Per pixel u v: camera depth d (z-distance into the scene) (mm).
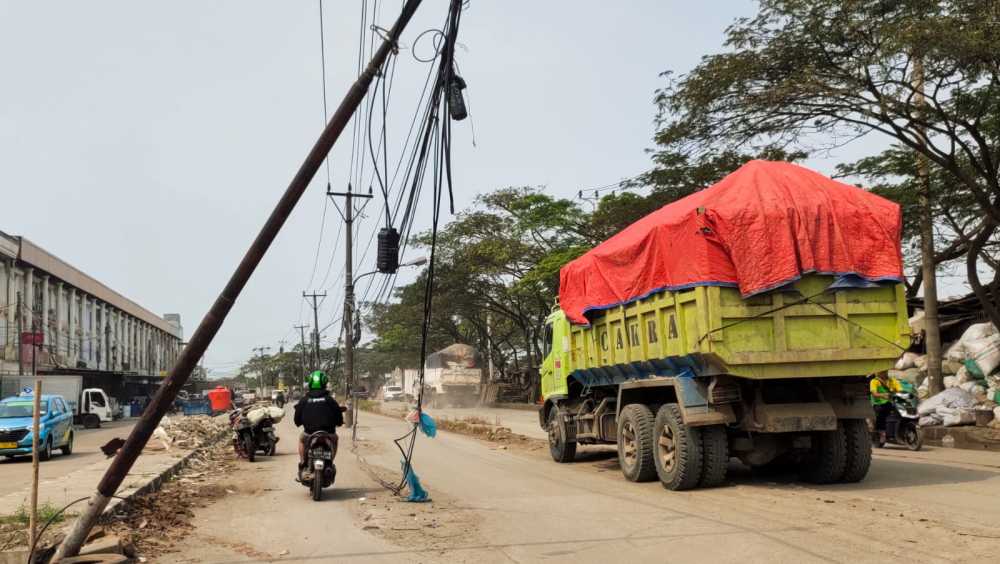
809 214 10109
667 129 20094
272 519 9578
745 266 9914
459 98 8234
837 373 10266
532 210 40562
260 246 7371
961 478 11344
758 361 9969
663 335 11039
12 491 13070
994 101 17359
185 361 7172
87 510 7047
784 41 17984
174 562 7211
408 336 65062
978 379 21250
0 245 44750
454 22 8133
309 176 7543
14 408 20953
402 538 8062
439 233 47750
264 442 19453
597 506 9734
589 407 15086
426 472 14406
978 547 6688
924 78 16938
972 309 25266
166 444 19703
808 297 10148
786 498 9812
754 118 19266
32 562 7043
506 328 67875
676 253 10547
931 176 21875
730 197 10258
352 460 17234
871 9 16609
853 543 6977
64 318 59906
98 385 66500
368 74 7785
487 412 45188
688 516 8727
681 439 10750
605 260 12906
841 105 18031
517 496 10930
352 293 34000
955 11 15625
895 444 17125
